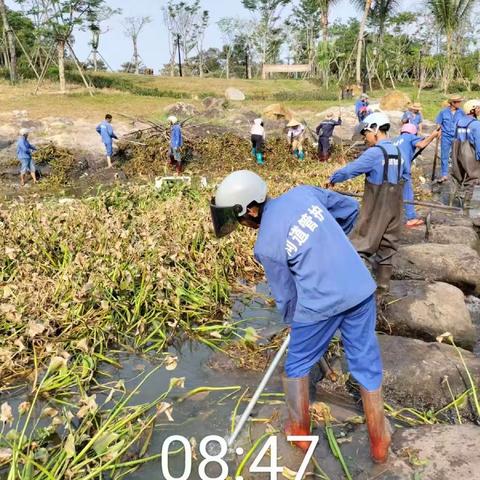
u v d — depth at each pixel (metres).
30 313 5.08
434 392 4.06
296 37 59.22
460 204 9.88
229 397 4.14
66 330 4.96
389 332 5.17
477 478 3.10
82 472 3.31
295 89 35.00
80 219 7.25
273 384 4.29
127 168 15.83
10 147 16.06
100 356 4.64
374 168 5.16
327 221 3.01
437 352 4.38
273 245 2.98
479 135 9.21
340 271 2.97
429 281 5.89
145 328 5.24
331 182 5.36
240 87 35.72
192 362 4.70
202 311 5.46
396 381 4.13
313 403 3.97
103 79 34.38
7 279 5.96
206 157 16.70
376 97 30.89
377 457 3.31
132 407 3.89
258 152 16.22
